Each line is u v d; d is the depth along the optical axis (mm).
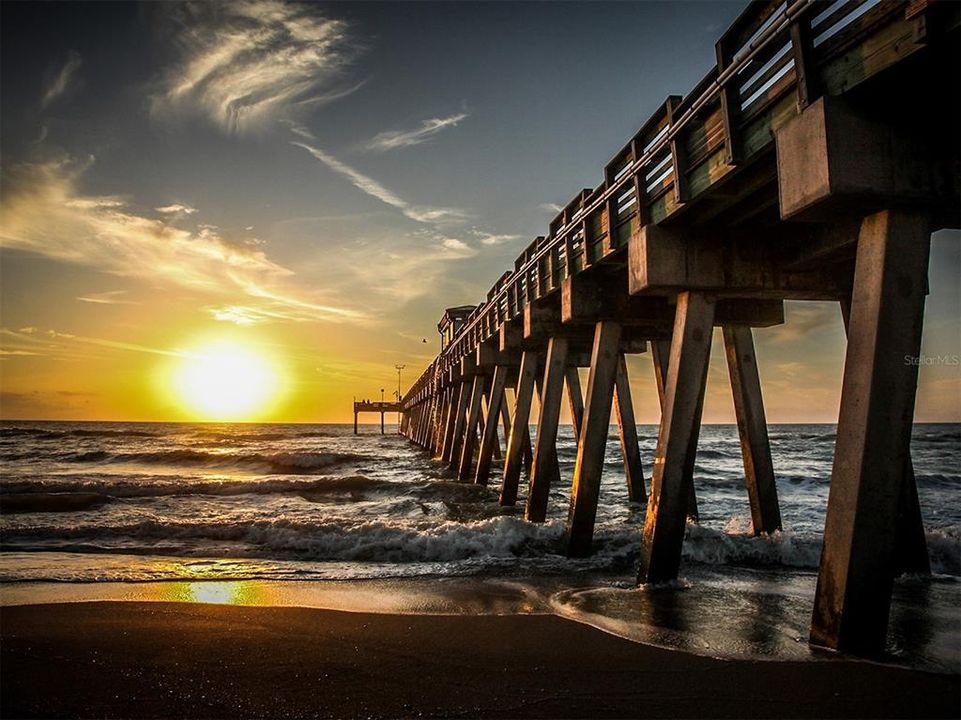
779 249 7527
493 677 4586
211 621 6008
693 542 9195
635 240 7570
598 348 9844
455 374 27375
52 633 5664
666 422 7289
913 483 8062
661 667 4703
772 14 5332
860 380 4516
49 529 11812
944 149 4578
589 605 6586
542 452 12250
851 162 4379
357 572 8531
